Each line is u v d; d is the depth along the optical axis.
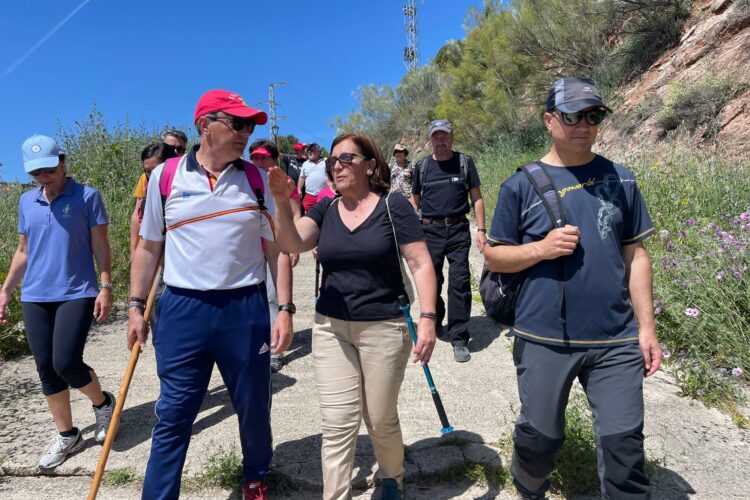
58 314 3.22
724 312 4.00
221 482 3.02
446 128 4.69
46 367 3.22
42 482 3.12
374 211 2.62
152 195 2.60
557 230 2.21
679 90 8.84
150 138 9.98
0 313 3.42
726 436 3.25
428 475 3.06
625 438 2.13
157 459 2.53
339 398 2.59
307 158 9.14
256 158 4.45
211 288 2.52
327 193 5.16
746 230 4.49
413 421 3.58
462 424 3.52
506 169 12.28
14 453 3.31
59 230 3.26
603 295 2.24
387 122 27.23
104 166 8.95
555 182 2.34
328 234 2.67
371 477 3.04
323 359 2.64
